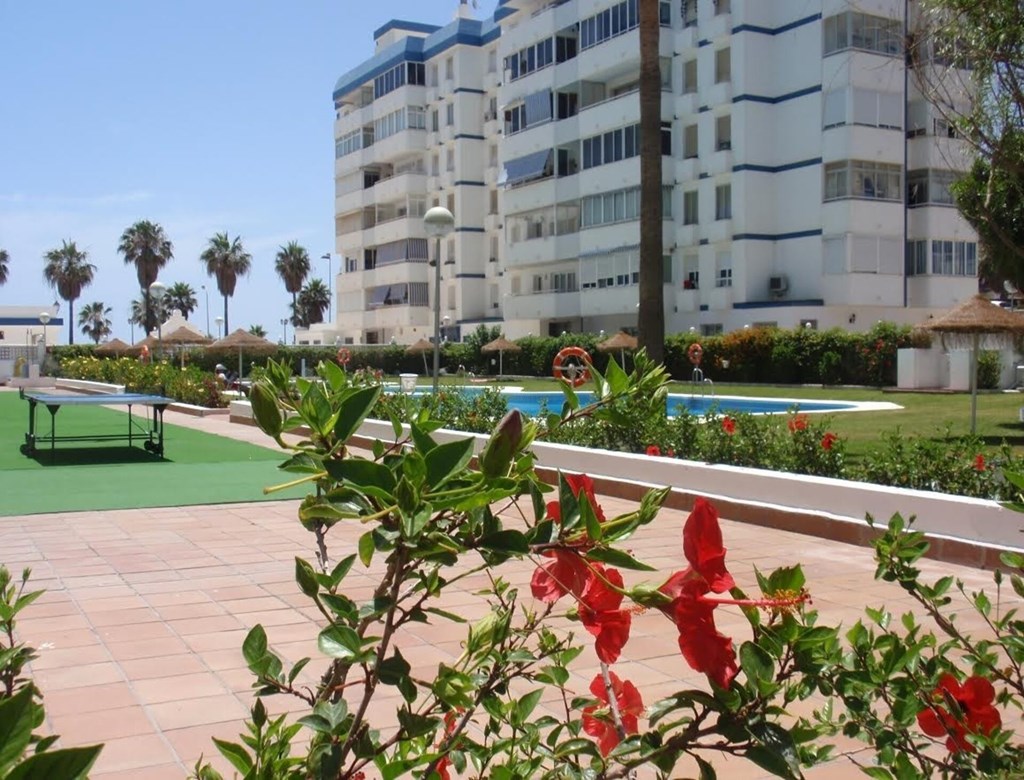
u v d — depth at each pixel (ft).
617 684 6.69
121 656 17.06
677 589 4.43
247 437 57.72
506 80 146.82
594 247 130.21
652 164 49.21
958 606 19.39
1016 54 20.67
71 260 261.24
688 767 12.03
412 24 184.75
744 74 111.14
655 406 5.68
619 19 124.06
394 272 174.19
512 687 14.67
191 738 13.50
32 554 25.70
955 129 22.38
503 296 152.76
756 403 71.26
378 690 15.11
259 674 5.39
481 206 164.14
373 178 184.85
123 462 46.11
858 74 104.06
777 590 4.48
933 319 47.42
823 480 27.09
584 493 4.62
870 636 6.69
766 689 4.34
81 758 2.75
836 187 106.83
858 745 12.77
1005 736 6.64
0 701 2.75
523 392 91.09
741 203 111.96
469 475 4.49
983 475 25.70
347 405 4.75
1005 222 40.60
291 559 25.08
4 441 55.36
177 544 27.09
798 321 105.29
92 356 145.48
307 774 4.86
